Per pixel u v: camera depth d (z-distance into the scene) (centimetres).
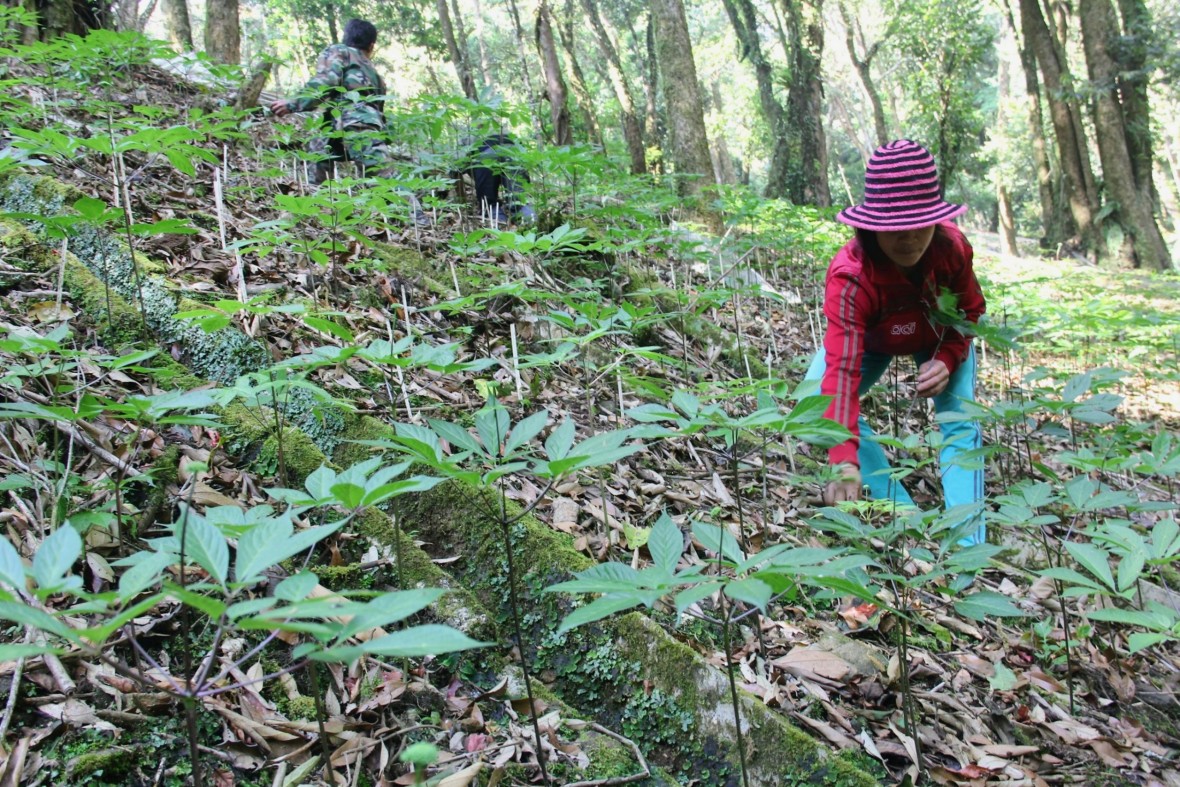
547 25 1050
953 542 209
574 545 245
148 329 274
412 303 371
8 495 195
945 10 1919
